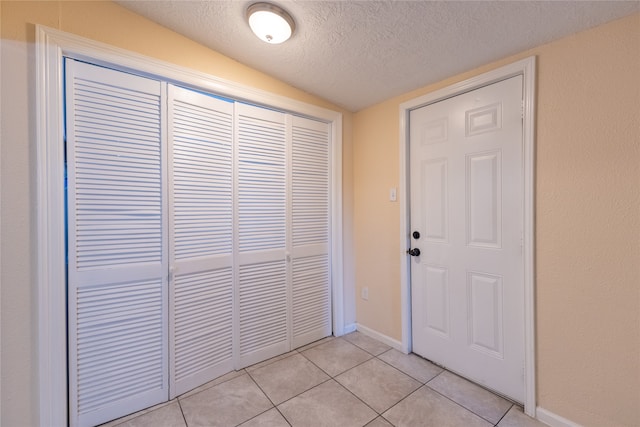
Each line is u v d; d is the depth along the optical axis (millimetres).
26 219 1204
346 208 2480
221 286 1812
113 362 1433
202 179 1714
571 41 1336
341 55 1660
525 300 1487
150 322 1537
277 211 2070
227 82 1743
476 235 1734
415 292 2096
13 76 1172
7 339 1181
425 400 1596
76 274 1330
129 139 1459
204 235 1730
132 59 1416
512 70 1529
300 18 1361
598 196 1266
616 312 1229
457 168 1824
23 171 1195
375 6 1260
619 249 1218
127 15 1410
